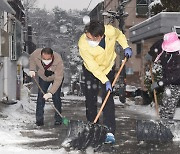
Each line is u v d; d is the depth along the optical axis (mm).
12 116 8305
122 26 18906
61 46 66438
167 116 6086
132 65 29391
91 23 5355
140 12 30766
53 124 7473
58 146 5328
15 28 12242
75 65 52125
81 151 5004
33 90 25234
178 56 5930
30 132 6449
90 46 5359
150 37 14172
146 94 13195
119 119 8758
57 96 7375
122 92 16328
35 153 4836
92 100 5922
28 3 45094
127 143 5625
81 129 5109
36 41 61312
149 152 5070
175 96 6039
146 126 5758
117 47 23656
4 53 10125
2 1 9508
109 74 5680
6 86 11148
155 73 12430
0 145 5332
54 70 7238
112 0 33375
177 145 5484
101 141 5102
